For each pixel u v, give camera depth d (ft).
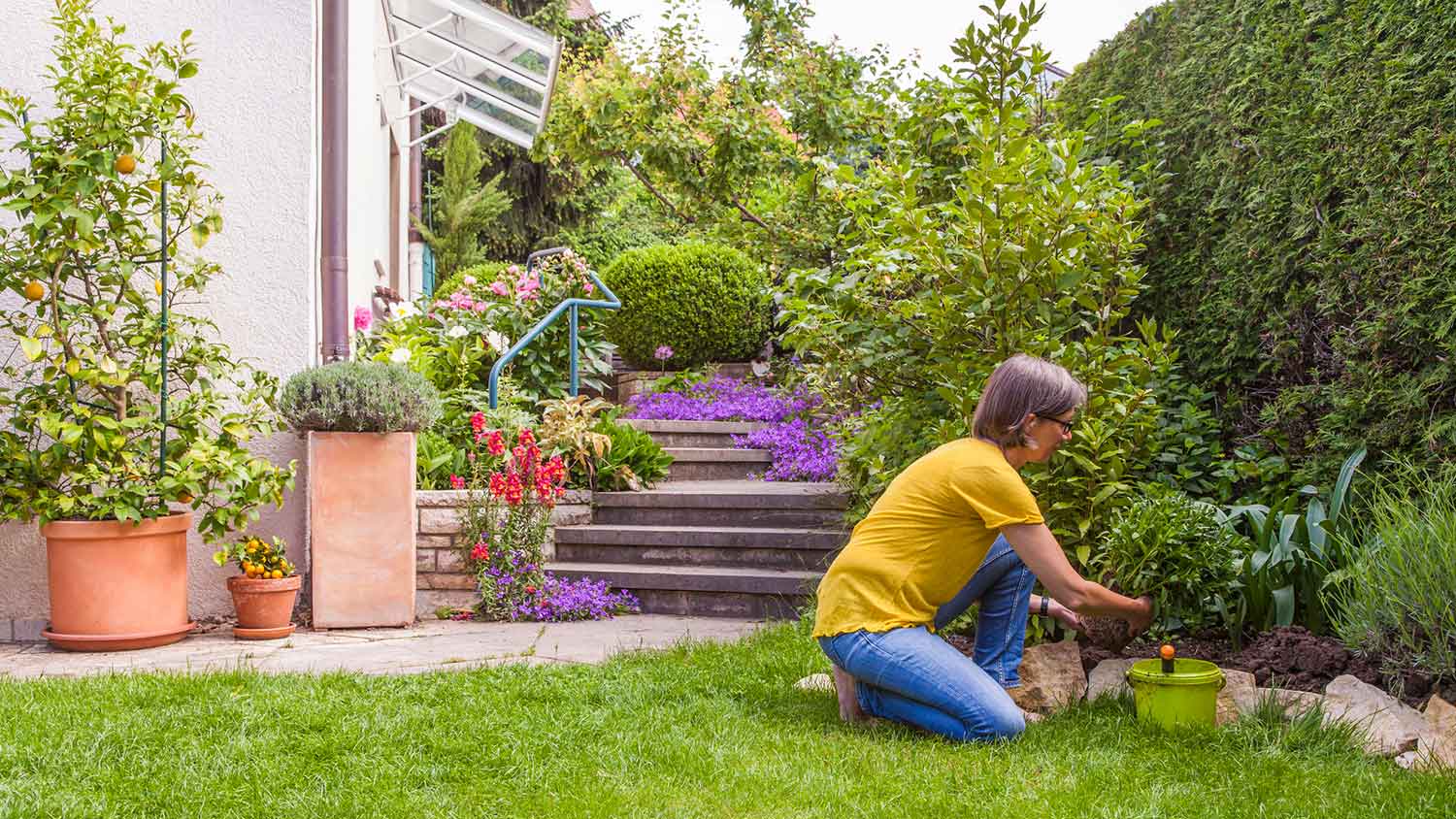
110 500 16.19
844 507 21.45
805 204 31.37
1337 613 12.97
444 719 11.32
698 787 9.53
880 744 10.75
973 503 10.98
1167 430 16.92
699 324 36.27
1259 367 17.37
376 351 28.09
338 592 17.95
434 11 33.17
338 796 9.18
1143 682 11.24
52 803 8.87
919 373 15.35
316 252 20.40
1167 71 20.03
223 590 18.95
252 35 19.43
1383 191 14.60
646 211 68.54
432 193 63.16
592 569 20.56
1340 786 9.39
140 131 16.65
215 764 9.88
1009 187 13.65
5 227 18.22
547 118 35.19
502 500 19.45
